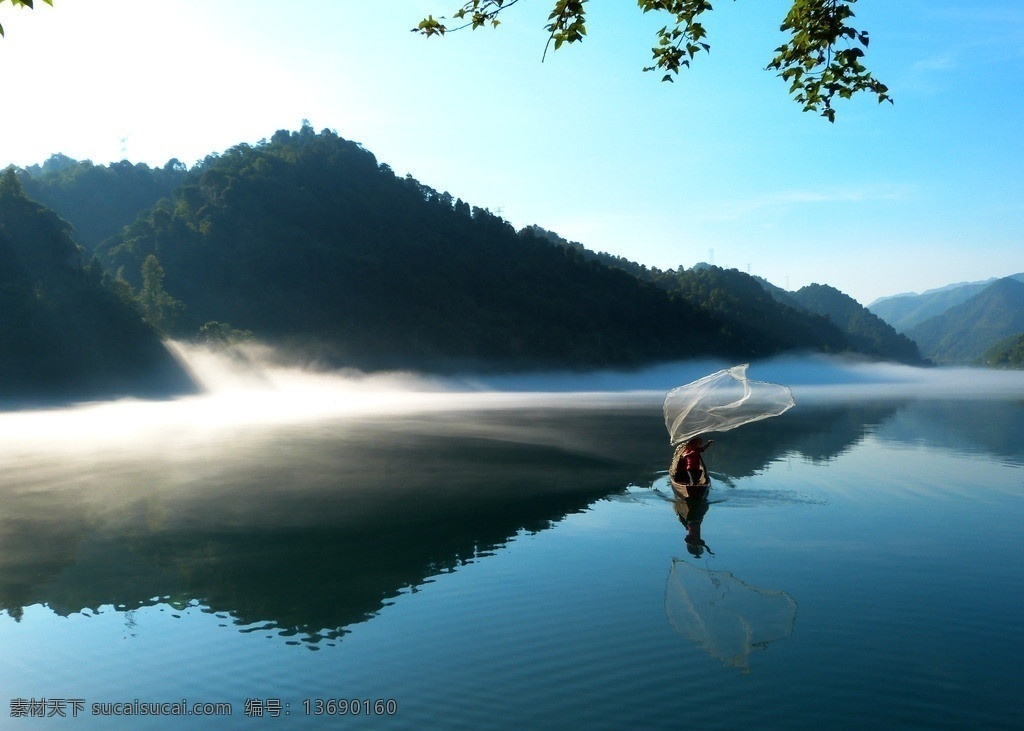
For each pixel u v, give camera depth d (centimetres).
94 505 1964
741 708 848
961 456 2709
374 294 13800
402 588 1277
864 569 1324
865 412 5141
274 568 1412
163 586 1320
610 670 947
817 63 1102
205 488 2200
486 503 1956
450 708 863
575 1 1009
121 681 953
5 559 1488
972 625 1071
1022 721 815
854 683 902
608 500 1964
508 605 1182
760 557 1404
